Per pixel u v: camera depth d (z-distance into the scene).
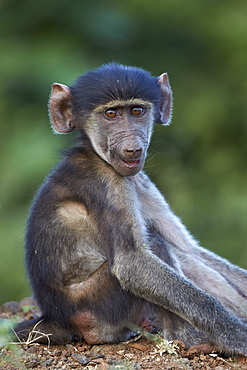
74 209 10.66
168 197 23.41
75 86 11.22
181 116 24.56
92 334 10.43
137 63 25.73
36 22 25.16
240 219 22.91
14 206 21.97
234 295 11.26
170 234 11.76
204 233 22.98
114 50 25.64
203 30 26.33
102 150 10.79
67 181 10.78
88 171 10.74
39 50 24.28
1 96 23.80
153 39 26.33
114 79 10.86
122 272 10.23
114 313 10.40
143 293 10.18
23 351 10.00
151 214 11.67
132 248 10.26
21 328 10.57
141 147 10.61
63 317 10.52
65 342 10.59
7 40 24.83
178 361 9.62
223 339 9.88
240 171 23.95
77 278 10.61
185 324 10.23
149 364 9.52
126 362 9.54
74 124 11.23
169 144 24.47
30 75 23.52
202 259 12.00
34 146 22.44
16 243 21.25
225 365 9.68
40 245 10.72
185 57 26.23
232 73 25.42
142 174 11.84
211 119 24.38
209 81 25.45
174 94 25.05
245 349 9.78
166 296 10.06
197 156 24.39
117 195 10.51
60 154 11.35
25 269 11.31
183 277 10.17
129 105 10.77
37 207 10.94
